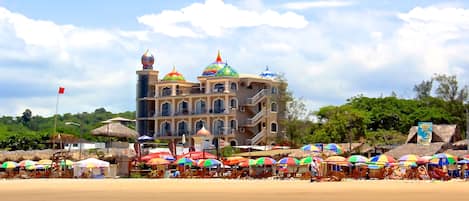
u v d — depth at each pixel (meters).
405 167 72.81
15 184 59.62
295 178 75.94
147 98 143.88
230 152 112.88
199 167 88.50
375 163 73.25
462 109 132.38
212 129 137.75
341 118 119.31
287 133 130.50
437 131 99.25
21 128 185.75
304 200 34.50
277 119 137.62
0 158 99.19
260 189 46.88
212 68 141.88
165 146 118.75
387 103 129.88
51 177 85.00
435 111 128.12
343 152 97.06
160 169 88.94
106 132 104.19
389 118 126.12
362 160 73.56
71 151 100.94
